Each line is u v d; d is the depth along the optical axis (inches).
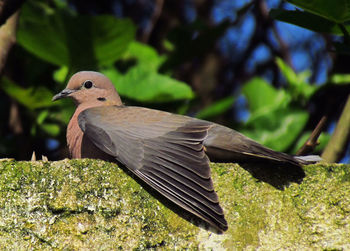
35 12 481.4
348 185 332.5
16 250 310.7
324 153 411.2
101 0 667.4
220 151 354.9
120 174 332.2
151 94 488.1
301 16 351.9
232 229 320.2
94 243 315.0
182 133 354.6
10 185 321.1
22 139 545.0
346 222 323.0
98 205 321.7
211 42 526.0
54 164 328.8
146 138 353.7
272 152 338.3
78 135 396.2
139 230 318.3
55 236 314.3
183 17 682.2
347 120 408.8
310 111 558.9
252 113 543.5
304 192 331.6
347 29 348.5
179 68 660.7
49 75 555.5
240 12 538.0
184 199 312.2
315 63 645.9
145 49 541.3
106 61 507.5
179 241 317.4
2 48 441.1
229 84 663.1
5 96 598.2
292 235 320.2
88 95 437.7
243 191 331.0
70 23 476.1
